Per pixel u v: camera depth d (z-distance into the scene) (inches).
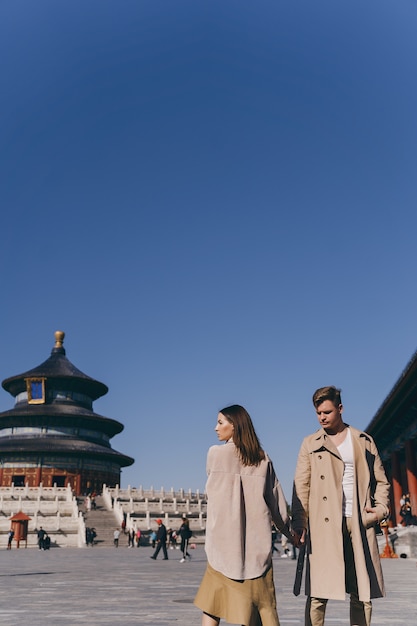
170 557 1421.0
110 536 2309.3
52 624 316.2
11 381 3865.7
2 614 361.4
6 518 2276.1
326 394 233.6
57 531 2247.8
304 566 230.5
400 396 1427.2
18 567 971.3
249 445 195.5
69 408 3700.8
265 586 185.2
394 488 1808.6
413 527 1295.5
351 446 230.8
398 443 1731.1
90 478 3472.0
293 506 230.5
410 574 761.0
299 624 314.7
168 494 2807.6
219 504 190.5
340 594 207.8
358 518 220.7
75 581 665.6
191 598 466.6
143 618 342.6
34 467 3390.7
